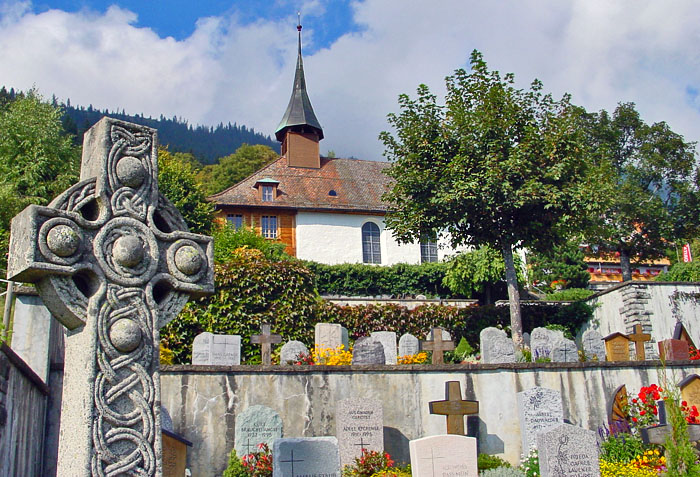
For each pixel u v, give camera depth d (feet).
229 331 60.29
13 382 27.94
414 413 44.96
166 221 20.20
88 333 17.79
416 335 68.69
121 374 17.94
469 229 68.49
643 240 115.03
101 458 17.08
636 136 116.57
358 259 124.57
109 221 18.83
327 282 110.52
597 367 48.57
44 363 36.45
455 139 65.82
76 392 17.76
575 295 107.45
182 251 19.84
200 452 41.04
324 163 140.97
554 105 67.05
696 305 74.74
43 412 34.96
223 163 228.84
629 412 46.26
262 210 123.03
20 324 36.60
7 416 27.04
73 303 17.90
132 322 18.34
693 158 115.55
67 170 105.50
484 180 62.90
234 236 99.91
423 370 45.93
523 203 62.03
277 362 59.41
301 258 121.60
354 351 47.21
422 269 113.39
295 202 125.08
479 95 66.08
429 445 35.99
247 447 39.42
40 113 106.83
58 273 17.63
